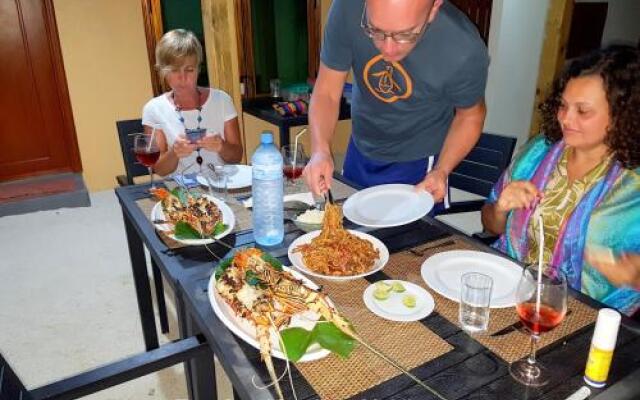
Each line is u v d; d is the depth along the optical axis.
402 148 1.83
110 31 3.64
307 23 4.22
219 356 0.94
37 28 3.54
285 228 1.45
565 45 3.98
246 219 1.50
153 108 2.25
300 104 3.56
